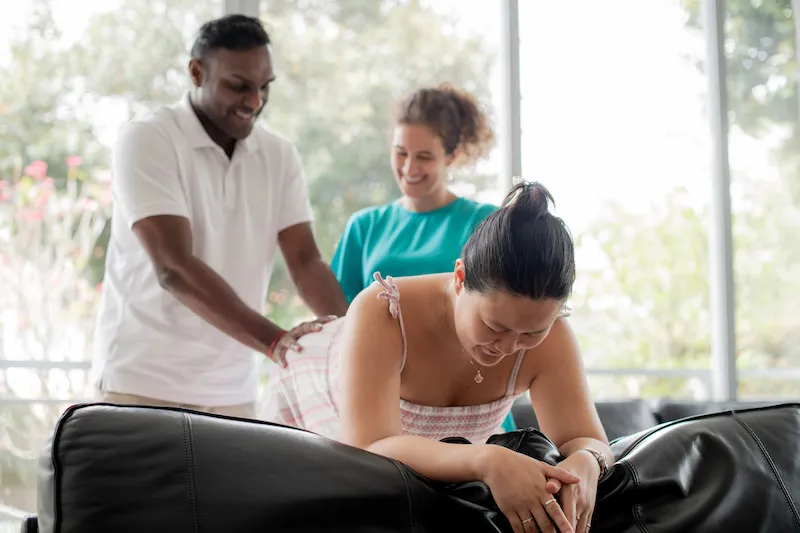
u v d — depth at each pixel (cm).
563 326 169
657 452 141
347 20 361
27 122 320
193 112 242
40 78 322
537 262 134
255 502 117
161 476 114
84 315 320
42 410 313
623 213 395
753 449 146
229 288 223
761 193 410
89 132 325
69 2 325
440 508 129
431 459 140
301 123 354
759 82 412
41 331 316
